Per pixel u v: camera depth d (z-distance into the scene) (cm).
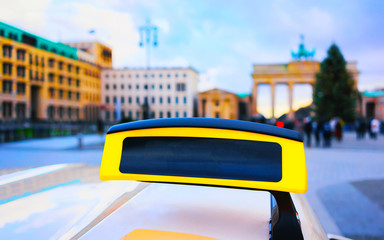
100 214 83
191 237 68
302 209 96
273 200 86
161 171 68
